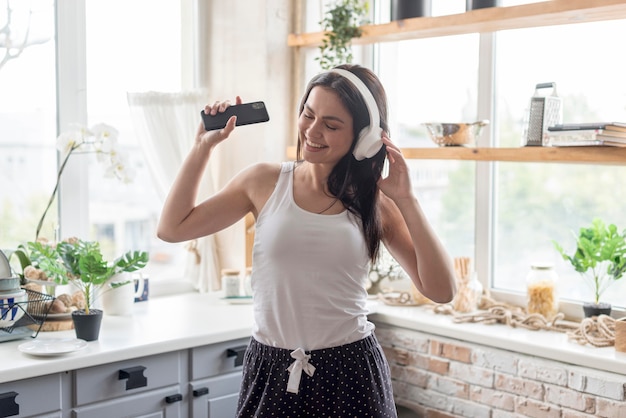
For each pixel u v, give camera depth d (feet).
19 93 9.08
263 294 5.82
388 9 10.91
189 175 6.03
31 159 9.21
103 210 9.96
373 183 5.86
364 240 5.84
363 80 5.71
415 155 9.37
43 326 8.23
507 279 9.67
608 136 7.66
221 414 8.36
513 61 9.43
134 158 10.25
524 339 8.07
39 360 7.06
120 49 10.01
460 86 10.00
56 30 9.34
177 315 9.05
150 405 7.80
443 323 8.77
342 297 5.77
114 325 8.49
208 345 8.24
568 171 8.97
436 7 10.15
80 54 9.55
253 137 10.44
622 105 8.47
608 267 8.34
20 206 9.16
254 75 10.43
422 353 8.96
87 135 8.82
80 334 7.74
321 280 5.67
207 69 10.89
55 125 9.40
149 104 10.12
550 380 7.75
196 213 6.13
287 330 5.76
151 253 10.50
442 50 10.18
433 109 10.34
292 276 5.66
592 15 8.13
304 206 5.84
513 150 8.50
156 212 10.53
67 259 7.88
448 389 8.70
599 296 8.51
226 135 5.89
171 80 10.58
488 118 9.64
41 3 9.19
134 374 7.57
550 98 8.45
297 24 10.58
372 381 5.82
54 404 7.14
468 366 8.50
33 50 9.16
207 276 10.62
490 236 9.71
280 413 5.72
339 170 5.81
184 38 10.69
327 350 5.74
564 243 9.07
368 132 5.59
